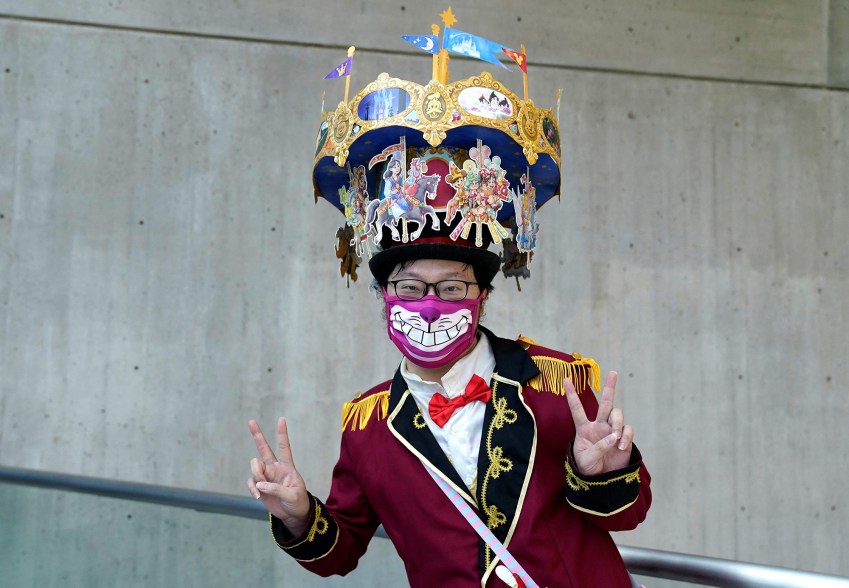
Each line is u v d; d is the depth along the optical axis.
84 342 3.95
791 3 4.36
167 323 3.98
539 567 1.36
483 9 4.15
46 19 3.98
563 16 4.20
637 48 4.25
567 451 1.34
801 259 4.30
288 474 1.48
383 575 2.00
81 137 3.98
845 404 4.27
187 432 3.96
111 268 3.97
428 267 1.44
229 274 4.02
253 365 4.01
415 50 4.13
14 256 3.94
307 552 1.52
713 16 4.31
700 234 4.25
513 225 1.73
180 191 4.01
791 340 4.27
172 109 4.02
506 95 1.44
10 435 3.89
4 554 2.56
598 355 4.13
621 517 1.32
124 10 4.02
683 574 1.66
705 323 4.21
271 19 4.08
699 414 4.18
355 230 1.63
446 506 1.43
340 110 1.50
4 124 3.95
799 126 4.35
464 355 1.51
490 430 1.42
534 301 4.12
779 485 4.21
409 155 1.49
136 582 2.39
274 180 4.06
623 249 4.19
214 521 2.32
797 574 1.54
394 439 1.51
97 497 2.47
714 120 4.29
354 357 4.06
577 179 4.18
